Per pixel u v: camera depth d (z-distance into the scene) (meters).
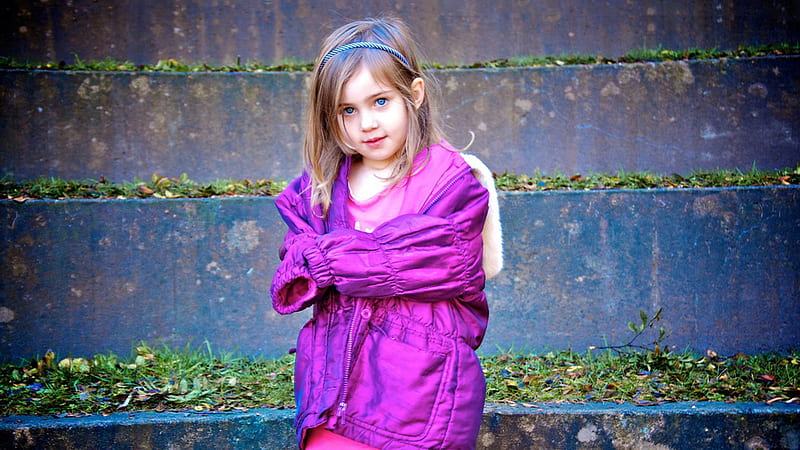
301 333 1.80
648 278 3.13
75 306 3.01
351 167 1.87
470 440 1.67
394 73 1.71
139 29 4.52
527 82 4.03
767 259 3.13
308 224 1.85
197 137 3.89
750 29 4.63
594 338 3.08
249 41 4.61
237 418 2.25
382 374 1.65
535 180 3.61
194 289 3.07
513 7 4.71
